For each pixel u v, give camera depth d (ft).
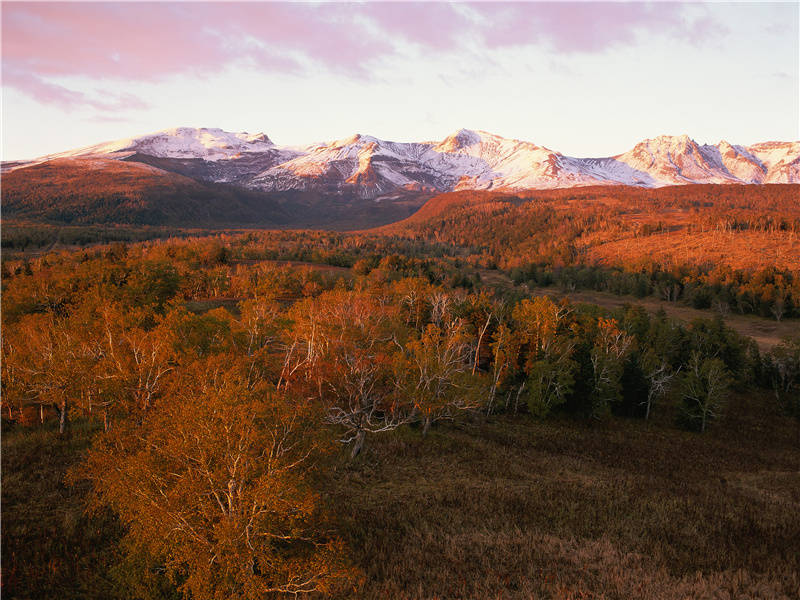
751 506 103.81
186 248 526.57
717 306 479.00
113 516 75.15
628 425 201.67
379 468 114.01
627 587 63.93
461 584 63.98
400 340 208.64
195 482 57.26
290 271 467.93
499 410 199.41
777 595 63.36
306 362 178.70
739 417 225.15
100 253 549.95
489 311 265.95
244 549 55.88
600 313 313.32
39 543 66.44
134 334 116.67
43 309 279.69
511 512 91.71
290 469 63.67
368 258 570.46
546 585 64.08
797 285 474.49
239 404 61.82
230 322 183.62
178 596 58.70
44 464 94.22
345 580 63.52
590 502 99.55
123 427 75.05
